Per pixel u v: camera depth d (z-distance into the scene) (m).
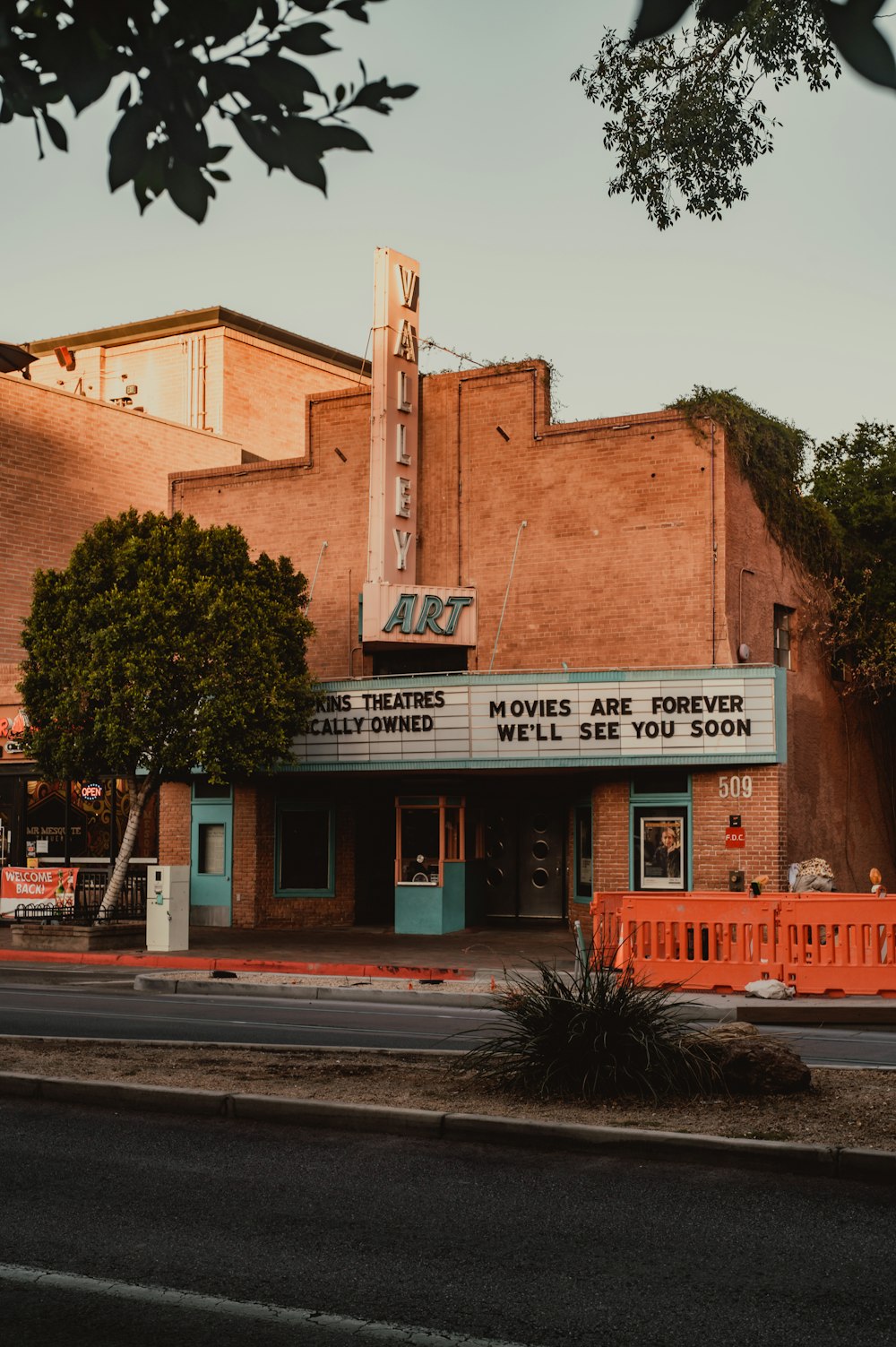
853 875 27.89
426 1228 6.99
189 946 24.94
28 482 35.25
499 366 28.09
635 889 25.50
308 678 26.28
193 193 3.39
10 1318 5.66
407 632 27.09
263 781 29.34
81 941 24.14
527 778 28.53
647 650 26.02
